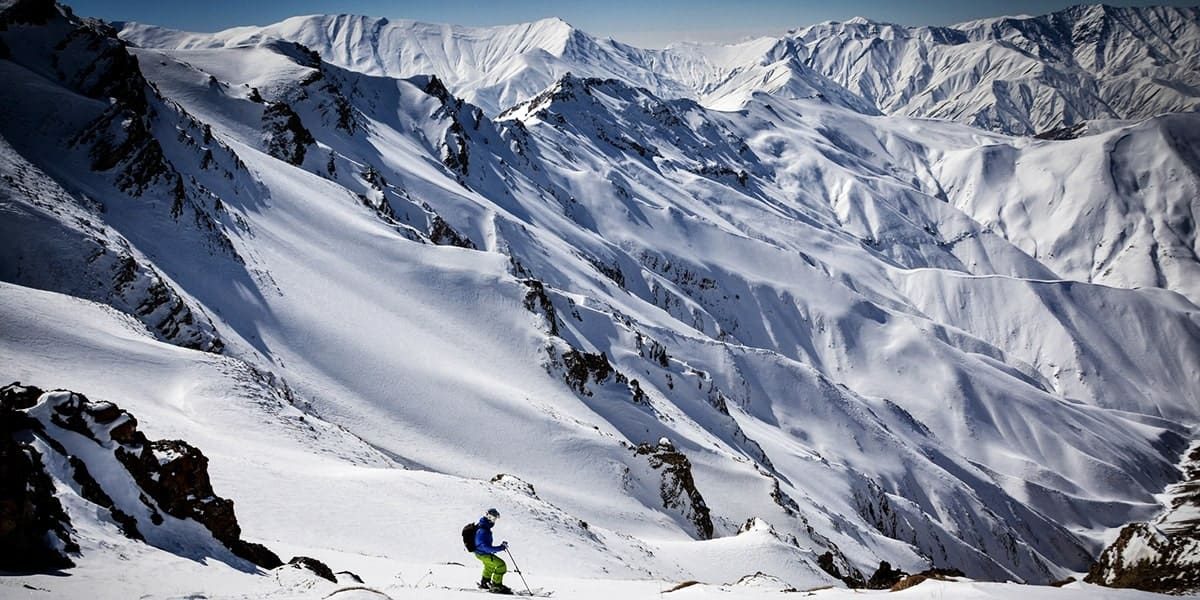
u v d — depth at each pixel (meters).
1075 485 196.88
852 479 124.69
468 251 109.19
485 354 90.81
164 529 16.11
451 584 20.31
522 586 20.88
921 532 126.94
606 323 124.44
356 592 12.54
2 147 67.31
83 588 11.68
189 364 50.47
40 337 44.84
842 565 70.62
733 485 82.62
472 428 70.12
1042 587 17.27
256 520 27.48
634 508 66.38
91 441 15.94
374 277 95.31
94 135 79.25
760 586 23.44
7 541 12.08
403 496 34.47
